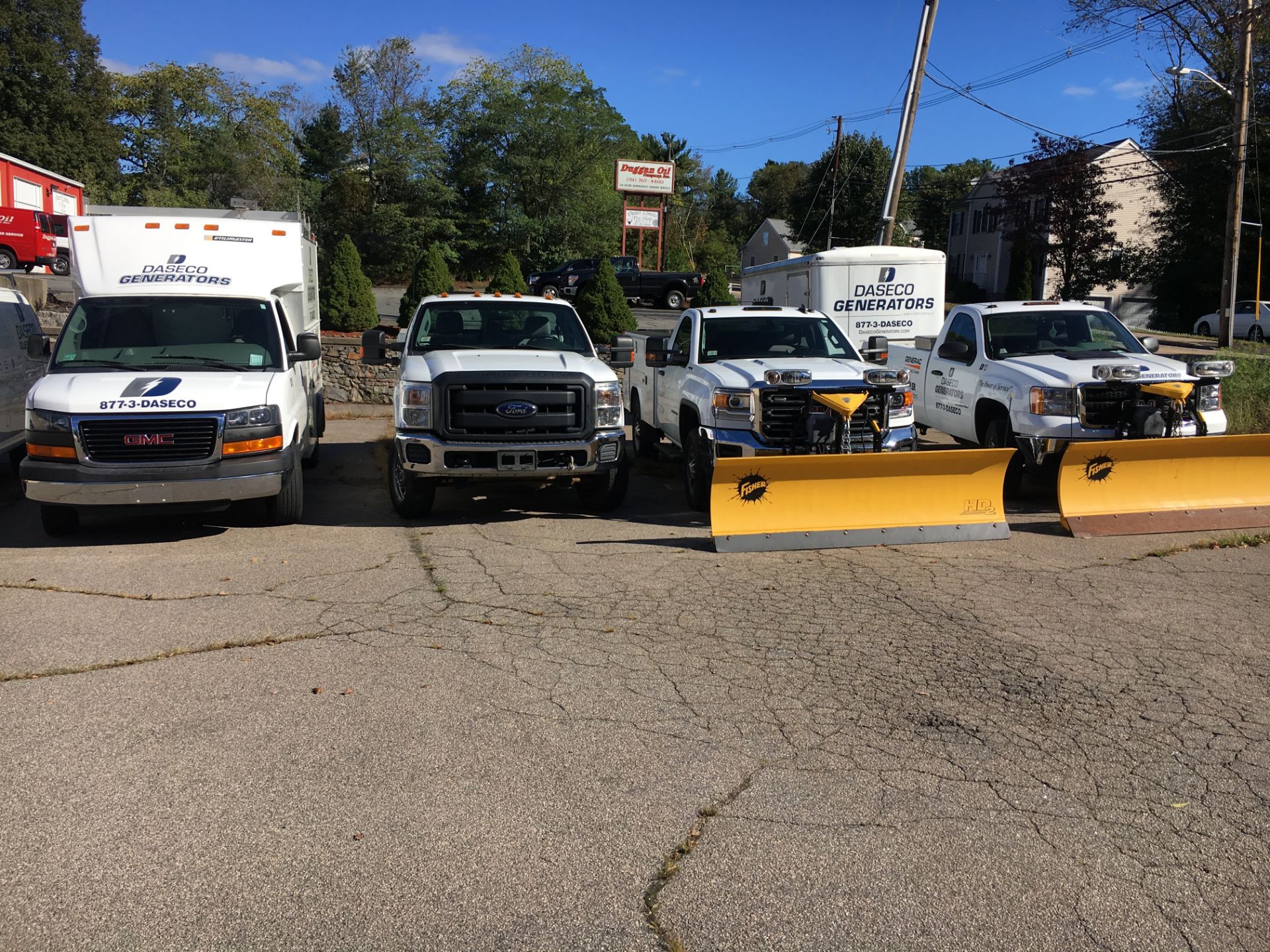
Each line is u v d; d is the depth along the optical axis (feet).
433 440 27.30
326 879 10.78
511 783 12.94
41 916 10.10
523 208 163.73
